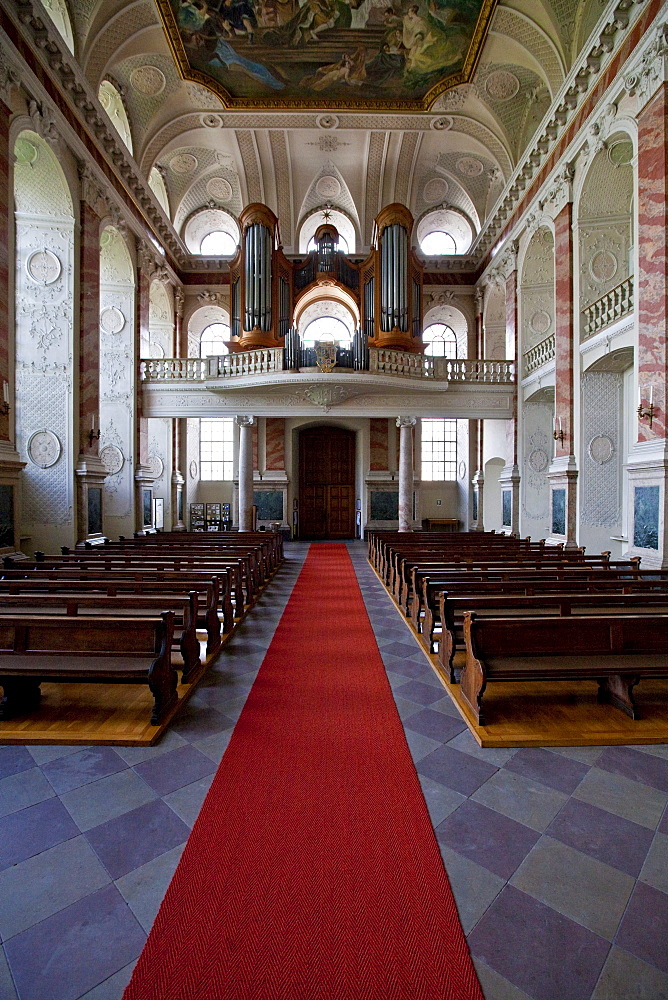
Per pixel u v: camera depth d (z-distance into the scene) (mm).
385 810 2955
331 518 22578
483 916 2229
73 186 10766
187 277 19531
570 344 11500
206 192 19016
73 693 4516
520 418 14836
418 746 3695
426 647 5879
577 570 6652
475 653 4059
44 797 3080
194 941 2092
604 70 9648
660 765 3455
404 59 12695
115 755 3557
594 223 11148
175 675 4336
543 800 3068
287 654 5781
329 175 18344
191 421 21422
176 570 7418
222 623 6863
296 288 16828
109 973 1967
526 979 1951
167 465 17969
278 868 2496
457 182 18250
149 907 2275
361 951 2053
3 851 2625
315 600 8797
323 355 13867
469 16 11320
